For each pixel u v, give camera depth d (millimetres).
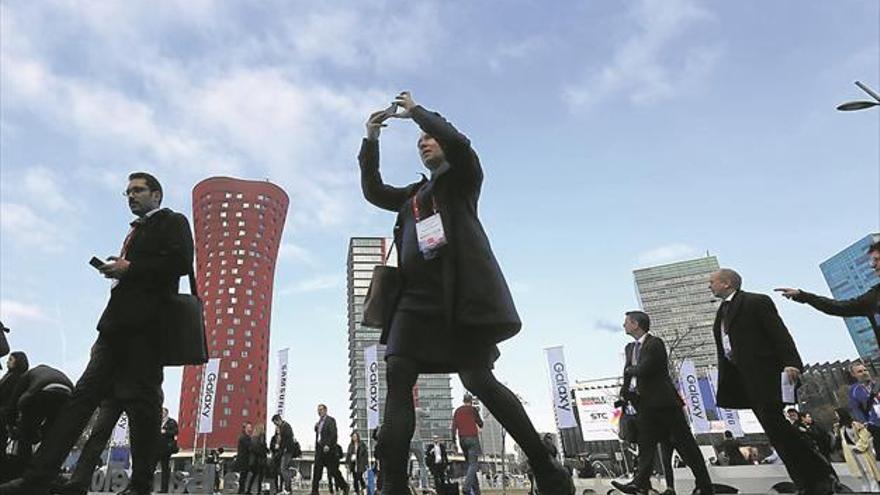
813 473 5285
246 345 116000
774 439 5395
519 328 3020
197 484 15234
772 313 5602
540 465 2930
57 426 3824
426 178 3553
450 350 2955
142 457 4184
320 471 15633
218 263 121375
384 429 2830
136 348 4168
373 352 26750
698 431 30156
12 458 4875
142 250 4297
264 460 16750
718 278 6016
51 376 5098
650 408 6980
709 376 38281
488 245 3135
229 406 109750
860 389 11352
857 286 77062
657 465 13102
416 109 3305
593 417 46562
